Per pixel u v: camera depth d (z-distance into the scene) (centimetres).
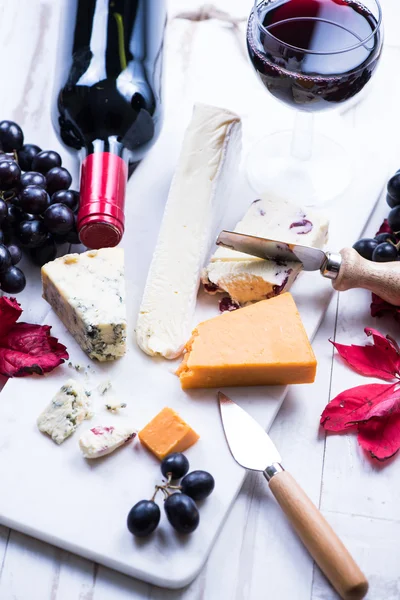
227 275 77
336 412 72
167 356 75
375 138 89
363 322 78
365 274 75
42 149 87
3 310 74
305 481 71
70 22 83
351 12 79
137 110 80
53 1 96
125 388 74
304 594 66
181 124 89
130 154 81
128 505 69
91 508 68
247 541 68
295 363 72
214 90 92
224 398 73
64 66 82
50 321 77
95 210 72
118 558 66
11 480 69
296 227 79
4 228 79
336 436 73
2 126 80
